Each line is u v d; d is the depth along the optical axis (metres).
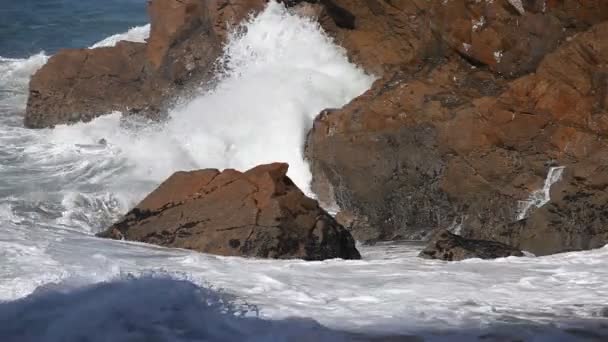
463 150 46.28
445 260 36.19
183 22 64.00
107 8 110.75
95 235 38.72
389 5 56.97
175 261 32.91
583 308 26.38
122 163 55.94
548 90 45.62
